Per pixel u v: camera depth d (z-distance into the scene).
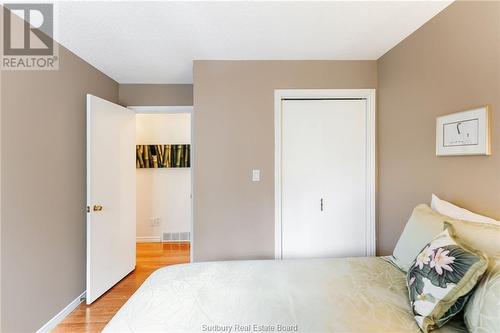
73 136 2.09
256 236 2.31
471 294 0.91
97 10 1.51
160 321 0.98
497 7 1.23
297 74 2.31
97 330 1.80
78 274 2.14
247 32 1.81
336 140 2.38
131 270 2.79
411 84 1.86
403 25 1.74
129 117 2.76
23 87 1.60
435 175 1.64
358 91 2.32
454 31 1.48
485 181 1.30
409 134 1.89
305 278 1.35
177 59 2.26
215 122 2.28
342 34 1.86
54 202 1.87
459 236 1.14
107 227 2.36
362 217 2.39
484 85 1.30
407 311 1.05
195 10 1.54
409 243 1.41
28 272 1.62
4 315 1.46
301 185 2.38
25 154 1.61
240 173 2.30
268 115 2.31
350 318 1.00
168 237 3.96
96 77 2.45
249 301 1.12
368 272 1.41
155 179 3.98
